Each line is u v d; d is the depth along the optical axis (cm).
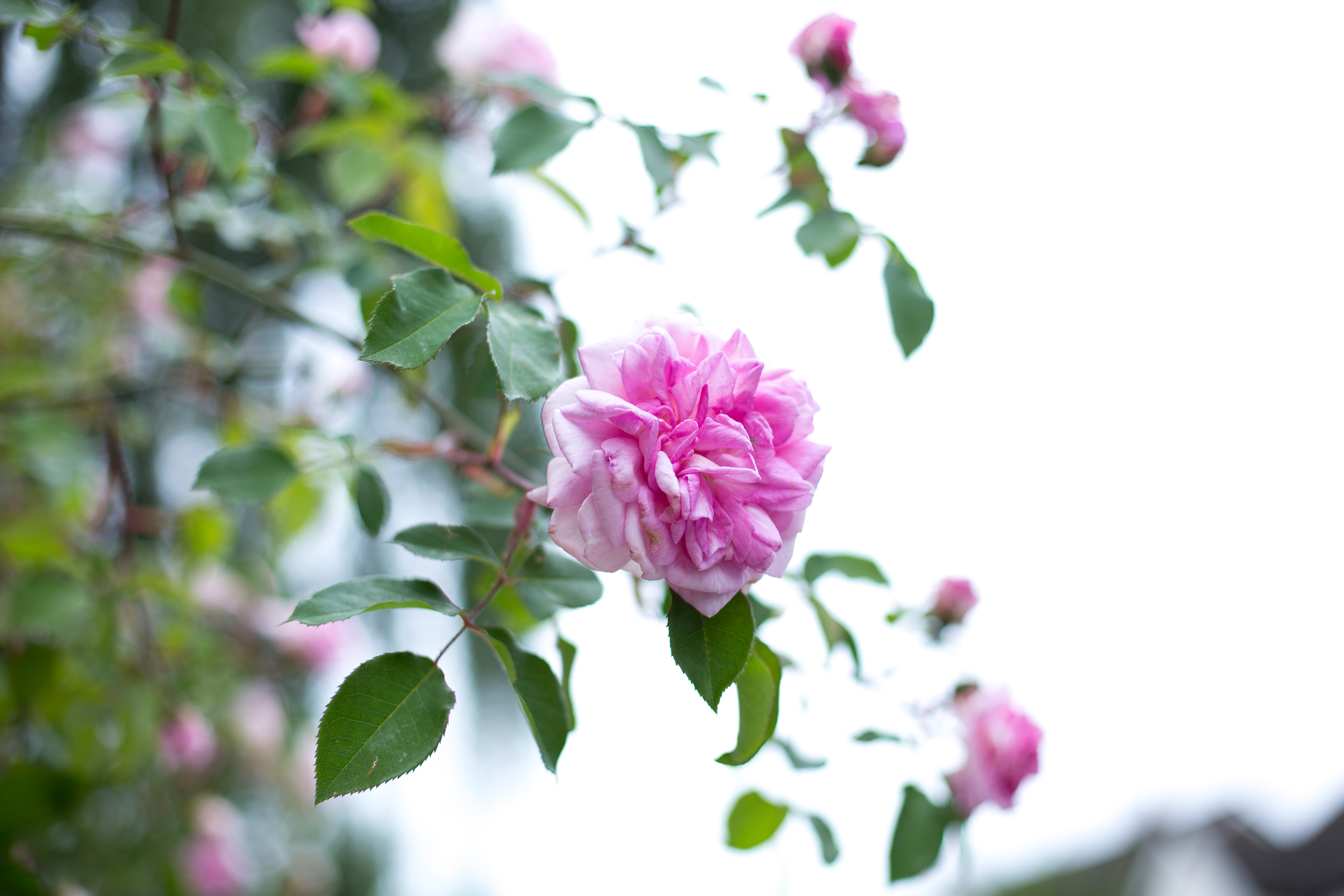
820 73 71
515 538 58
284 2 185
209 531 96
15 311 110
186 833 106
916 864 70
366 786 51
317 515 104
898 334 67
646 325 55
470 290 55
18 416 93
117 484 97
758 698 56
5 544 85
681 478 52
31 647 80
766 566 53
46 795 73
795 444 55
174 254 72
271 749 123
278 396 108
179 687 101
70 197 107
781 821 71
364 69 88
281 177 82
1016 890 439
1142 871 450
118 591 86
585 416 52
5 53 128
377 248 81
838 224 68
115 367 113
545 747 54
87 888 97
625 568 53
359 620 136
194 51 164
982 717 73
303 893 142
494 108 91
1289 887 406
